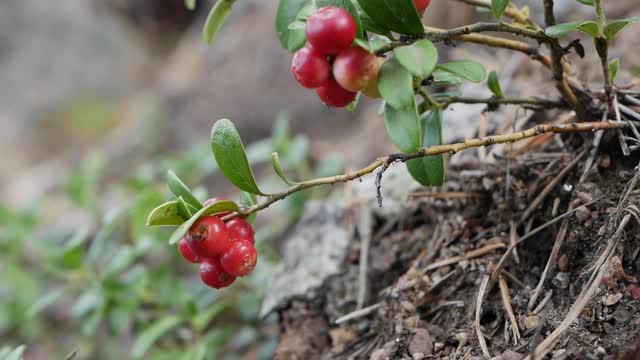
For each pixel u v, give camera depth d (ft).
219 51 2.22
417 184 1.06
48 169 2.66
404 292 0.96
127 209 1.24
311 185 0.83
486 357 0.86
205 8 2.91
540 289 0.88
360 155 1.51
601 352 0.80
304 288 1.05
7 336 1.54
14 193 2.49
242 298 1.19
